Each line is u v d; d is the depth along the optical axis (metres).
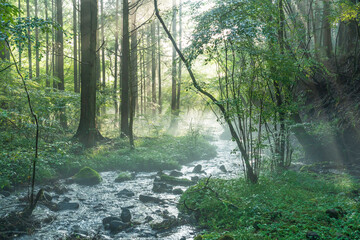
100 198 7.77
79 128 13.08
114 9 21.34
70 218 6.27
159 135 18.73
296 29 9.86
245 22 6.70
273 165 9.16
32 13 22.97
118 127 19.61
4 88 10.56
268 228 4.86
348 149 12.06
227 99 7.36
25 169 8.10
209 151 15.70
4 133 8.66
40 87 12.67
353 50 15.80
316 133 13.06
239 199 6.48
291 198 6.50
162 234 5.45
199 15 7.46
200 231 5.60
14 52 20.23
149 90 33.28
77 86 21.72
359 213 5.11
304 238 4.34
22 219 5.79
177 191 8.27
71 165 10.12
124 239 5.26
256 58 7.40
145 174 10.90
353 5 11.30
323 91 16.02
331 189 7.55
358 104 12.98
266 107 8.38
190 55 7.20
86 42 13.15
